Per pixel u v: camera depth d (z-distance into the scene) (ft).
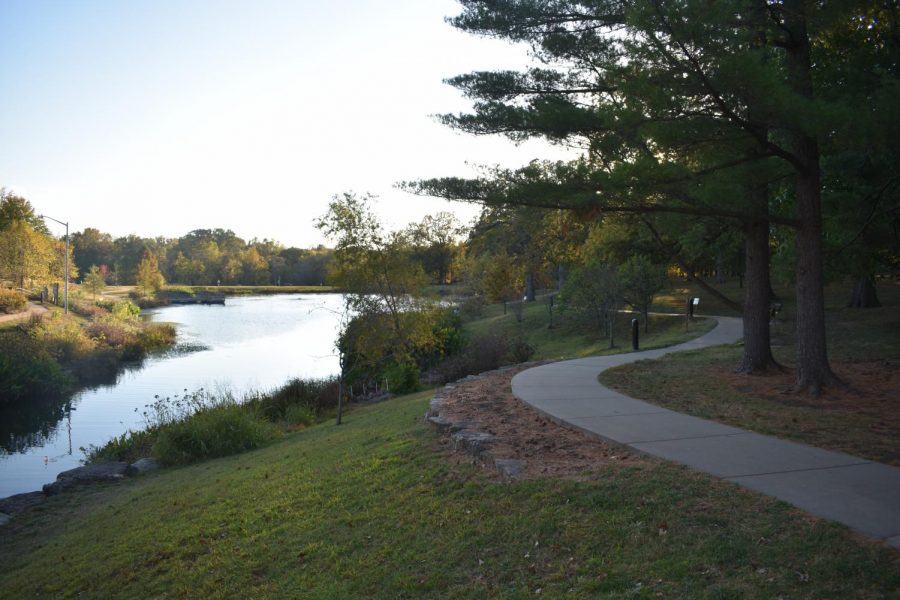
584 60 39.93
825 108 26.94
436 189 32.94
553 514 17.30
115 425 62.13
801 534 14.17
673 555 14.25
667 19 25.89
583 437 24.27
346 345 60.95
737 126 30.40
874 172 39.32
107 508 31.01
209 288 391.65
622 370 43.11
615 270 91.25
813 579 12.51
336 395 61.87
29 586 22.44
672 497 16.96
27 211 262.88
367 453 28.07
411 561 17.06
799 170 32.35
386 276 59.88
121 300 220.23
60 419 64.69
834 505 15.66
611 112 29.45
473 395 35.19
